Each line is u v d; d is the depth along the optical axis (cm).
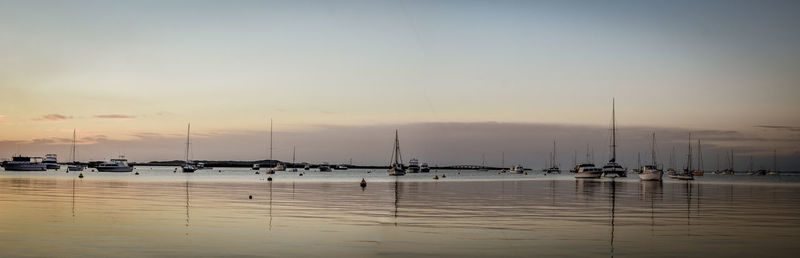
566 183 9169
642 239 2372
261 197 4672
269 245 2169
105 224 2705
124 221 2827
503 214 3338
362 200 4441
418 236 2423
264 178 11000
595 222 2945
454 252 2066
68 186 6275
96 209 3412
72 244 2147
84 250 2033
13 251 2008
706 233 2552
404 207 3784
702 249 2153
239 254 1992
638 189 6906
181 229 2561
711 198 5031
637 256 2014
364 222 2892
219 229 2575
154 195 4769
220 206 3716
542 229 2658
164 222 2803
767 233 2564
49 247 2083
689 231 2616
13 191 5191
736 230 2658
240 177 11706
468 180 10950
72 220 2845
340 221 2923
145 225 2684
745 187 7944
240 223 2798
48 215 3056
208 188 6184
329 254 2012
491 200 4541
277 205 3853
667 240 2350
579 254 2042
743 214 3431
